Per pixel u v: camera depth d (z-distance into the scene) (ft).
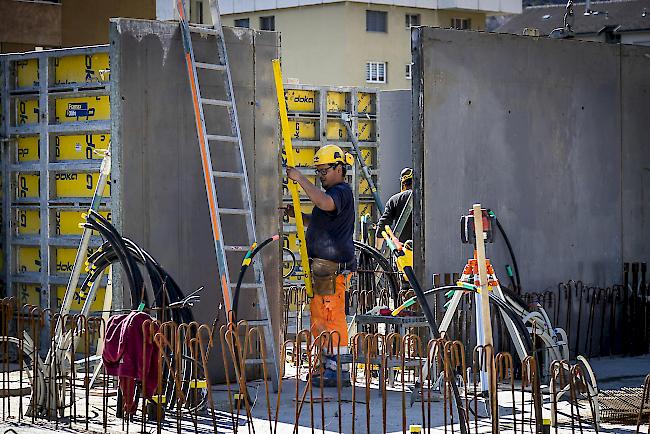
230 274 50.78
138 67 48.37
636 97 60.44
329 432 40.37
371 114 80.59
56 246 56.85
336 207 49.14
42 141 56.65
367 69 218.18
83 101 55.67
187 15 49.75
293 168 49.34
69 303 51.16
